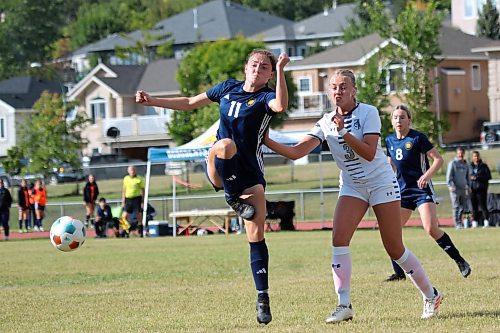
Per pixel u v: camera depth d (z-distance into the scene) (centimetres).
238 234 6712
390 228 1995
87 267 3925
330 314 2153
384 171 1978
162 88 16975
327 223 7631
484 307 2194
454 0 19862
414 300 2400
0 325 2183
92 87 17212
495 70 14488
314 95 15100
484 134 13762
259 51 1919
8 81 19488
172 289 2892
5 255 4850
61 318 2288
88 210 7681
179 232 7000
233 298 2573
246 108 1898
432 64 10075
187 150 6794
